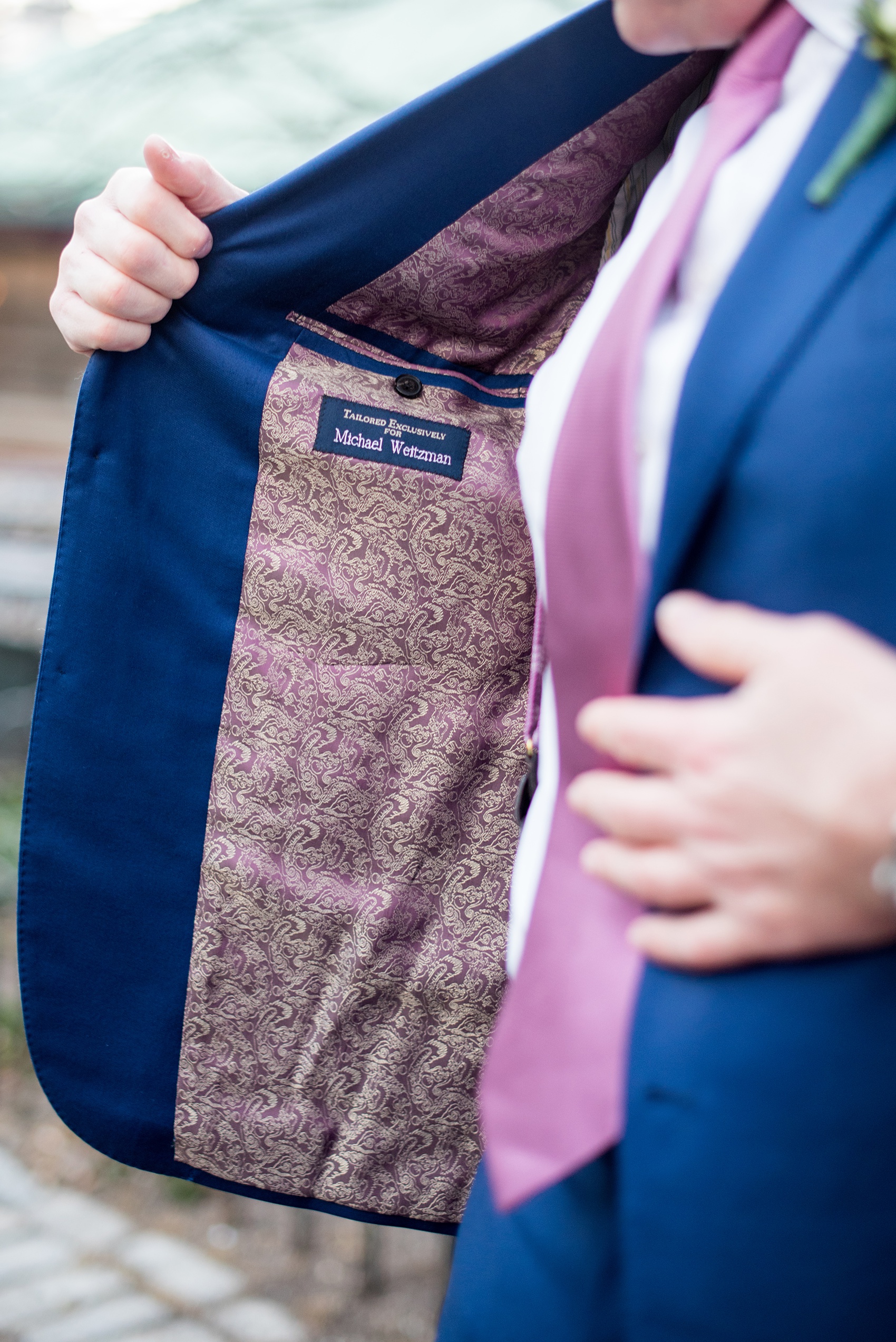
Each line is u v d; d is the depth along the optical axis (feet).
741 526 2.84
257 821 3.86
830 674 2.53
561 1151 2.95
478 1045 3.88
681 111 3.70
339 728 3.85
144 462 3.81
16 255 15.21
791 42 2.99
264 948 3.87
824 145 2.87
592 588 2.96
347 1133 3.87
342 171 3.66
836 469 2.70
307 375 3.80
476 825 3.90
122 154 10.21
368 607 3.83
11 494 12.99
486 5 9.64
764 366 2.81
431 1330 5.50
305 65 9.86
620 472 2.90
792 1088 2.70
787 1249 2.74
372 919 3.84
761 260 2.86
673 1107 2.84
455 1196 3.89
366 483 3.82
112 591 3.83
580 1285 3.03
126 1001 3.88
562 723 3.06
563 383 3.18
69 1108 3.87
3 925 9.57
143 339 3.77
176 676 3.86
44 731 3.83
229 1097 3.88
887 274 2.74
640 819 2.78
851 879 2.52
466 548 3.84
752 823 2.59
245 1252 5.98
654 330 2.98
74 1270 5.78
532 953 3.04
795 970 2.72
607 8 3.53
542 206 3.75
